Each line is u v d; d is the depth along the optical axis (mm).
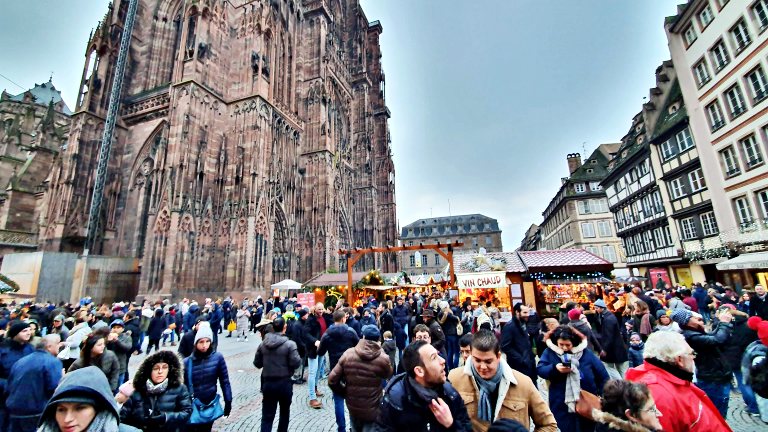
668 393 3787
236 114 34562
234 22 37812
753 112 24016
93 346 6199
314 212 44219
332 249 44188
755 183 24078
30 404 5410
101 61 36750
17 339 6648
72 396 2816
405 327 14906
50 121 49000
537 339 9602
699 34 28672
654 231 37750
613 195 47906
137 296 26906
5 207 40750
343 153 57719
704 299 17109
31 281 25453
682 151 31750
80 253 31625
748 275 25219
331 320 14516
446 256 23766
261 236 31938
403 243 114375
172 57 39156
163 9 40312
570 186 61781
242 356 16359
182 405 4730
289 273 37875
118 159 35062
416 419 3291
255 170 32656
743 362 6410
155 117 35125
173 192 28734
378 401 5668
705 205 28891
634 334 9828
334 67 57062
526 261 21688
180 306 21484
